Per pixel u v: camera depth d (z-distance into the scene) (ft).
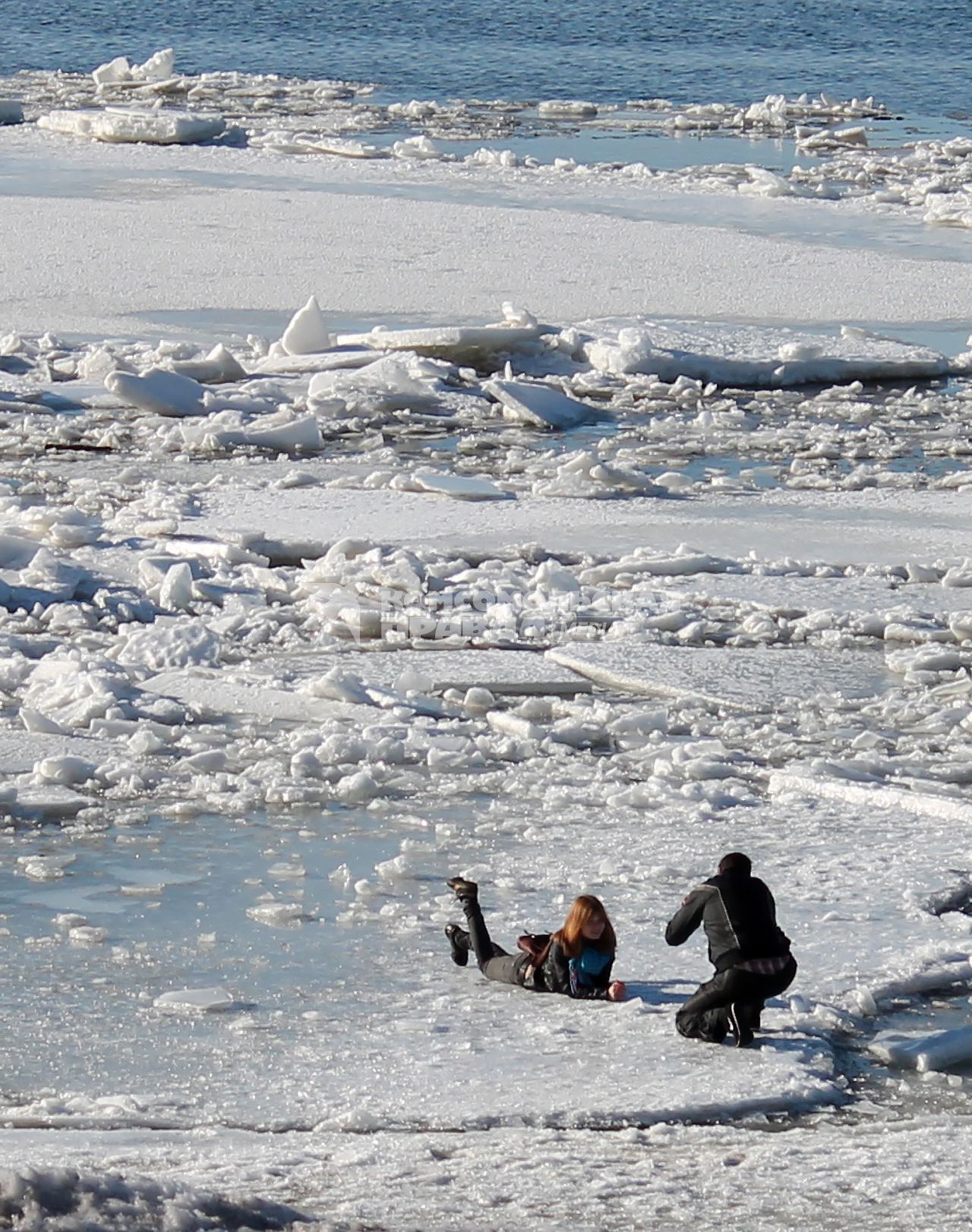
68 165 632.38
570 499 252.62
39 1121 83.15
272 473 267.39
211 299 416.26
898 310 424.46
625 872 121.39
